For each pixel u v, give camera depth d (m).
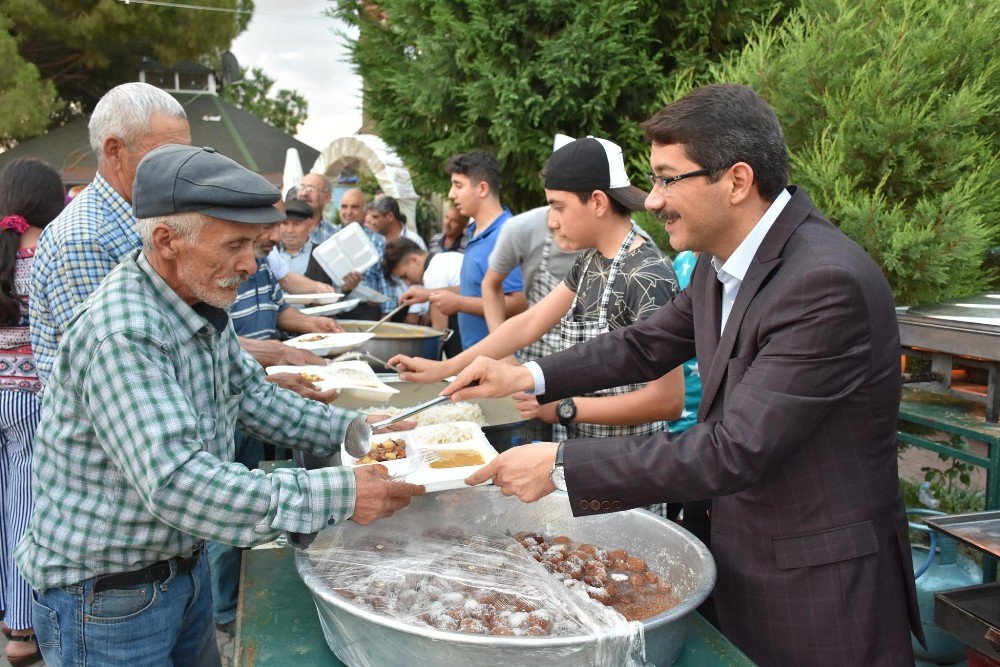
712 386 1.55
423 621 1.26
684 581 1.48
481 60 4.79
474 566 1.46
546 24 4.78
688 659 1.36
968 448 3.40
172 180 1.29
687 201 1.46
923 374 2.55
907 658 1.50
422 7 5.35
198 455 1.29
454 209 6.05
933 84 3.10
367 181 11.96
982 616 1.62
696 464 1.36
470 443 1.89
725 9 4.56
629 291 2.21
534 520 1.72
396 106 5.70
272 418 1.73
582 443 1.44
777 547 1.49
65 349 1.33
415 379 2.53
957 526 1.60
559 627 1.25
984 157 3.07
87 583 1.41
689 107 1.43
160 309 1.36
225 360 1.54
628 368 1.91
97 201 2.13
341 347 3.24
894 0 3.25
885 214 2.97
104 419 1.28
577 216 2.27
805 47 3.25
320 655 1.35
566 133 4.93
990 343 2.23
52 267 2.09
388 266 5.86
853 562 1.45
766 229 1.48
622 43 4.59
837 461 1.45
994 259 3.36
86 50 16.94
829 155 3.08
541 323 2.54
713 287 1.64
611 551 1.65
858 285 1.37
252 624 1.44
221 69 20.30
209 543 3.06
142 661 1.46
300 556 1.43
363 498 1.38
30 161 2.74
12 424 2.74
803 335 1.36
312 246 5.55
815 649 1.47
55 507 1.39
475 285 4.15
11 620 2.92
